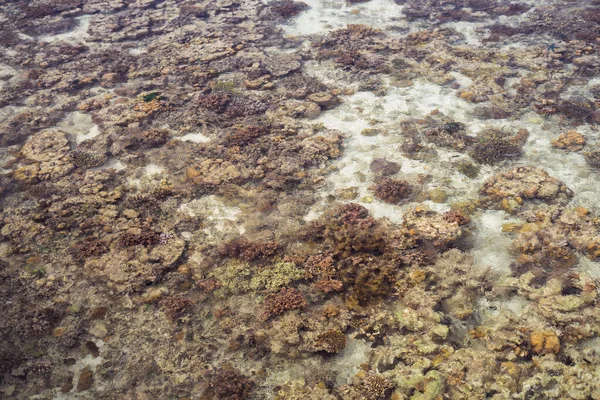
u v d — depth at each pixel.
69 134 19.00
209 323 12.54
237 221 15.27
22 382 11.44
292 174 16.75
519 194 15.45
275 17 27.09
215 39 25.03
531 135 18.27
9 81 22.08
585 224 14.45
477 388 10.80
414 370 11.20
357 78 21.69
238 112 19.70
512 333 11.87
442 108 19.81
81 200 15.92
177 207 15.81
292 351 11.84
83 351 12.02
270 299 12.88
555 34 24.67
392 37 25.05
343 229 14.59
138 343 12.13
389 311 12.61
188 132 18.94
